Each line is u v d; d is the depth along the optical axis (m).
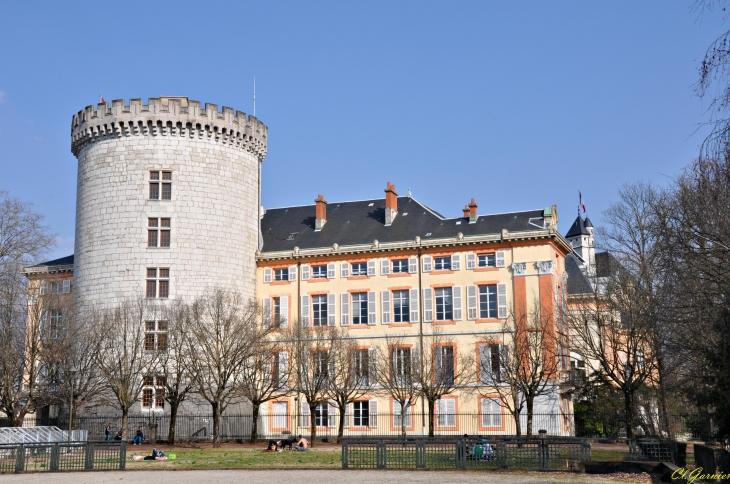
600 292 61.84
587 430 62.00
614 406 60.34
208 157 61.41
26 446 32.09
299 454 41.28
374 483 25.64
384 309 61.66
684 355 34.25
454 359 59.19
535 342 52.53
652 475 27.31
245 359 54.56
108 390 56.06
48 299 55.41
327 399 55.50
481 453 31.14
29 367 53.12
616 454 36.75
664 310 34.22
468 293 59.97
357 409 60.75
